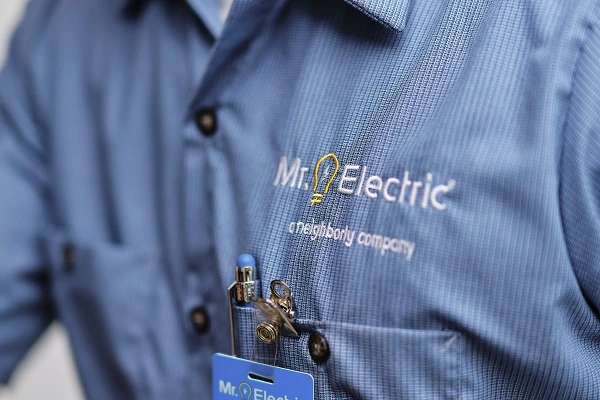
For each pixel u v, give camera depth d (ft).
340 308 1.69
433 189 1.65
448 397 1.67
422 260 1.65
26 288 2.30
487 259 1.63
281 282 1.72
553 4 1.64
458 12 1.70
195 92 1.88
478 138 1.64
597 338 1.69
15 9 2.94
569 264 1.63
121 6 2.11
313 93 1.77
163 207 2.04
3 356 2.33
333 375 1.70
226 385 1.77
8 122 2.28
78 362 2.21
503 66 1.64
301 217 1.73
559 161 1.63
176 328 2.05
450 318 1.64
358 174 1.69
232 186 1.84
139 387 2.09
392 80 1.71
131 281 2.08
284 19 1.83
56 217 2.23
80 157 2.17
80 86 2.17
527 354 1.63
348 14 1.76
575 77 1.61
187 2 1.95
